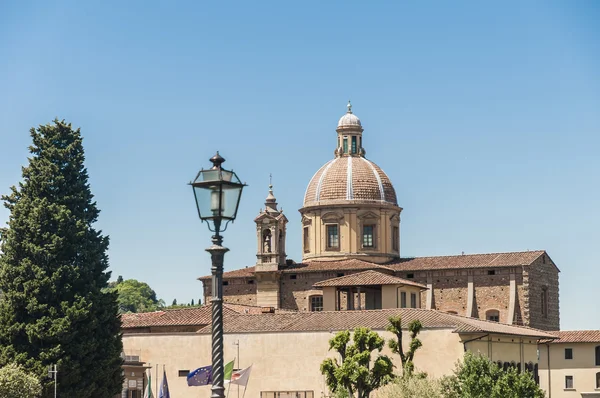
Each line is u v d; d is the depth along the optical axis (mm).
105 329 125875
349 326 127188
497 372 100062
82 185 130625
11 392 111625
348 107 176500
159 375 135000
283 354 128250
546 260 163500
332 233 169500
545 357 162000
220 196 43250
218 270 43500
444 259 163875
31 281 123062
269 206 169250
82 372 122750
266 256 166500
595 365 159500
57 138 130500
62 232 125812
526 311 156750
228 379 118250
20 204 127125
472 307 158750
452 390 99438
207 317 145750
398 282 149000
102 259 130000
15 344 123250
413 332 112312
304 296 164750
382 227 169250
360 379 108188
